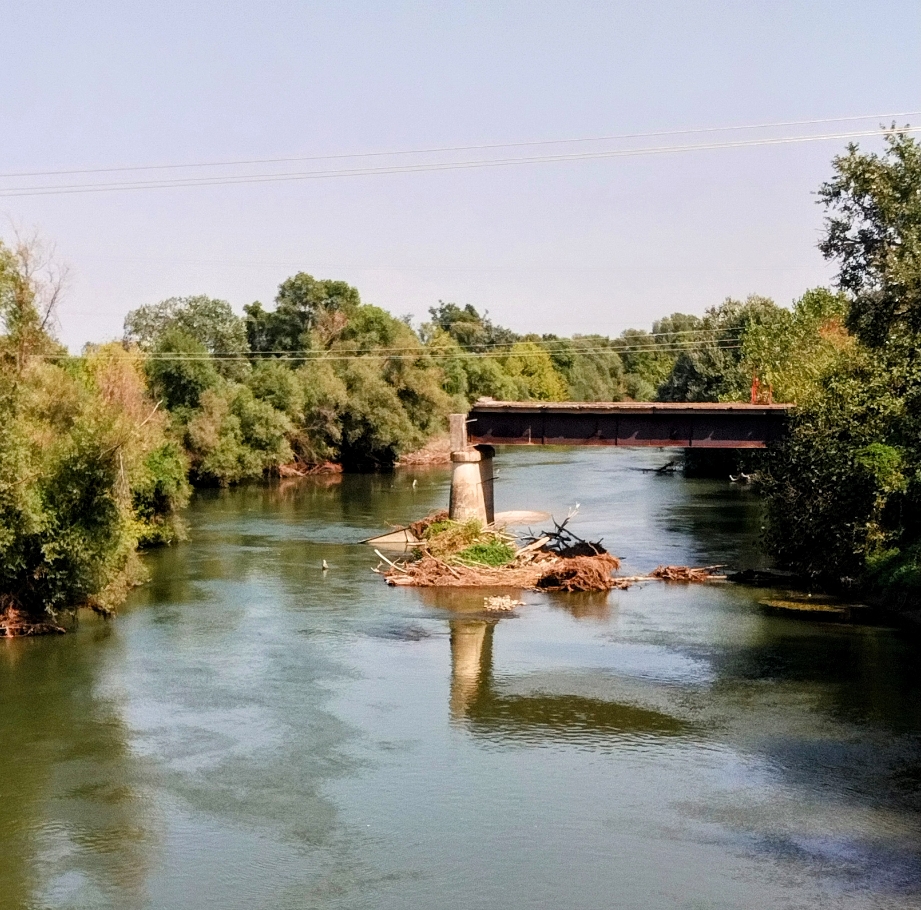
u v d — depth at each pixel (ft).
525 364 553.64
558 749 83.41
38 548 118.21
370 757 81.82
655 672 104.17
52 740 85.20
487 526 177.99
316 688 99.25
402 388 365.40
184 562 167.84
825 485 144.97
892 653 110.63
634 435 179.63
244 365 380.78
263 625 124.26
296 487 300.20
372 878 62.95
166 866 64.59
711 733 86.74
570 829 69.26
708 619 127.13
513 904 59.82
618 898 60.44
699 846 66.80
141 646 114.42
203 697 96.43
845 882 62.08
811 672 103.71
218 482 304.30
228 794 74.95
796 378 233.14
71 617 127.85
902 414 139.13
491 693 97.76
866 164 148.36
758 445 172.65
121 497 123.65
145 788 75.97
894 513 142.41
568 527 205.26
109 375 213.66
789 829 69.00
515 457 411.13
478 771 79.00
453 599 140.05
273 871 63.93
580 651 112.37
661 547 181.16
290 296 444.14
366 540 190.29
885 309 144.56
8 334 123.13
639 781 77.00
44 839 68.13
